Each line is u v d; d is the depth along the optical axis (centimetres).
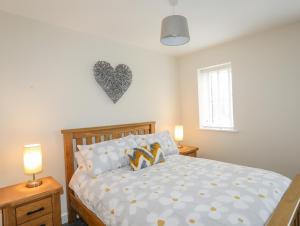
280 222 106
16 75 208
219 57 323
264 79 277
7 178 201
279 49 262
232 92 311
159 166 227
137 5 196
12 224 167
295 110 254
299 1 197
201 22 239
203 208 130
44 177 219
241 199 138
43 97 225
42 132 224
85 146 227
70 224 230
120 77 288
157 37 281
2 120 199
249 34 281
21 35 212
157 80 348
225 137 325
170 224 122
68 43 245
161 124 352
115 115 288
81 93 254
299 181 162
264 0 194
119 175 202
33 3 189
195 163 234
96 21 229
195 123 365
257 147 289
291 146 259
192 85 365
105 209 159
